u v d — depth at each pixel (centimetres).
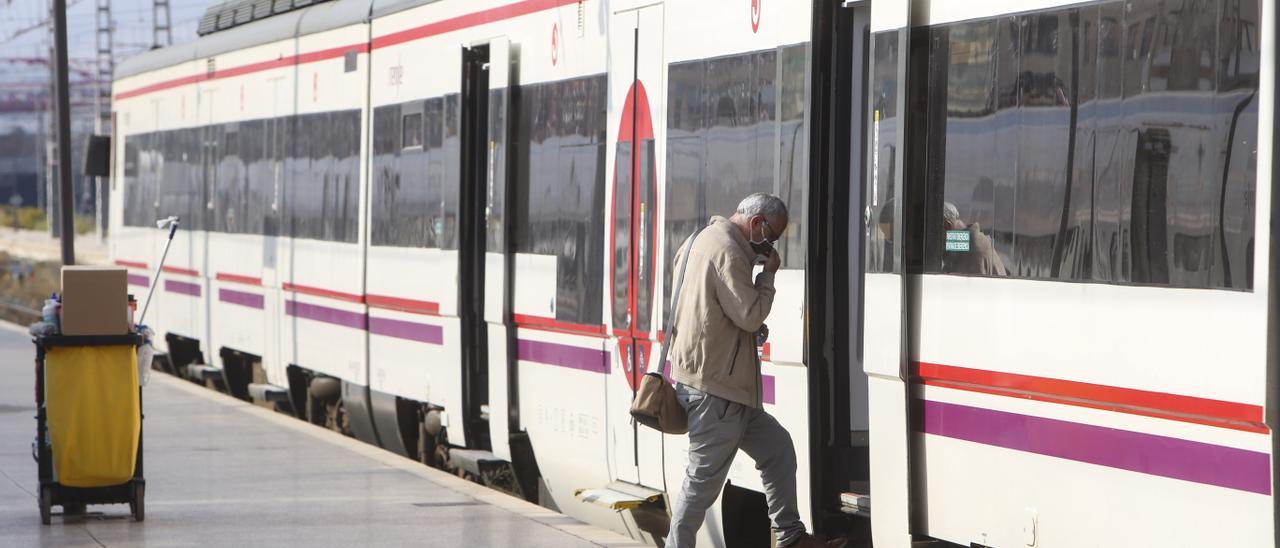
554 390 3534
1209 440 1927
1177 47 1983
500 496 3591
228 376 5988
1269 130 1844
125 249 7394
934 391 2381
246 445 4406
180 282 6506
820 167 2634
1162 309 1991
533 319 3628
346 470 3972
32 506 3459
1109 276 2077
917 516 2414
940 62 2389
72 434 3166
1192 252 1953
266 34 5481
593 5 3353
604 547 3005
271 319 5428
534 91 3634
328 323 4897
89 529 3194
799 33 2653
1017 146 2242
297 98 5175
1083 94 2128
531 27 3644
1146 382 2011
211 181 6112
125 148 7425
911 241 2417
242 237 5722
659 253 3061
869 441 2505
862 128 2630
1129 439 2042
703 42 2942
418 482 3791
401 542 3061
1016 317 2228
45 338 3134
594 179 3344
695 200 2953
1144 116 2031
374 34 4544
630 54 3194
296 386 5297
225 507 3447
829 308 2656
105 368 3180
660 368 2559
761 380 2598
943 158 2378
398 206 4359
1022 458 2216
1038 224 2198
